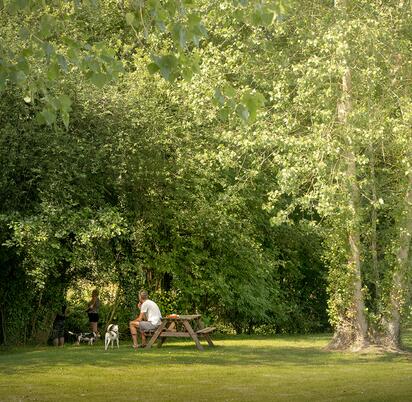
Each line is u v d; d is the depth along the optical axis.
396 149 19.67
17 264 22.05
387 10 19.34
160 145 22.75
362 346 19.89
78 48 8.91
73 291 23.80
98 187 22.05
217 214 24.31
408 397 12.07
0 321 22.38
